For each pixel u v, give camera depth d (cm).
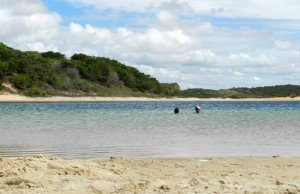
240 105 9756
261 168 1312
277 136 2439
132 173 1179
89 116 4369
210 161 1455
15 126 2967
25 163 1123
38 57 12544
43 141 2070
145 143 2025
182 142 2088
